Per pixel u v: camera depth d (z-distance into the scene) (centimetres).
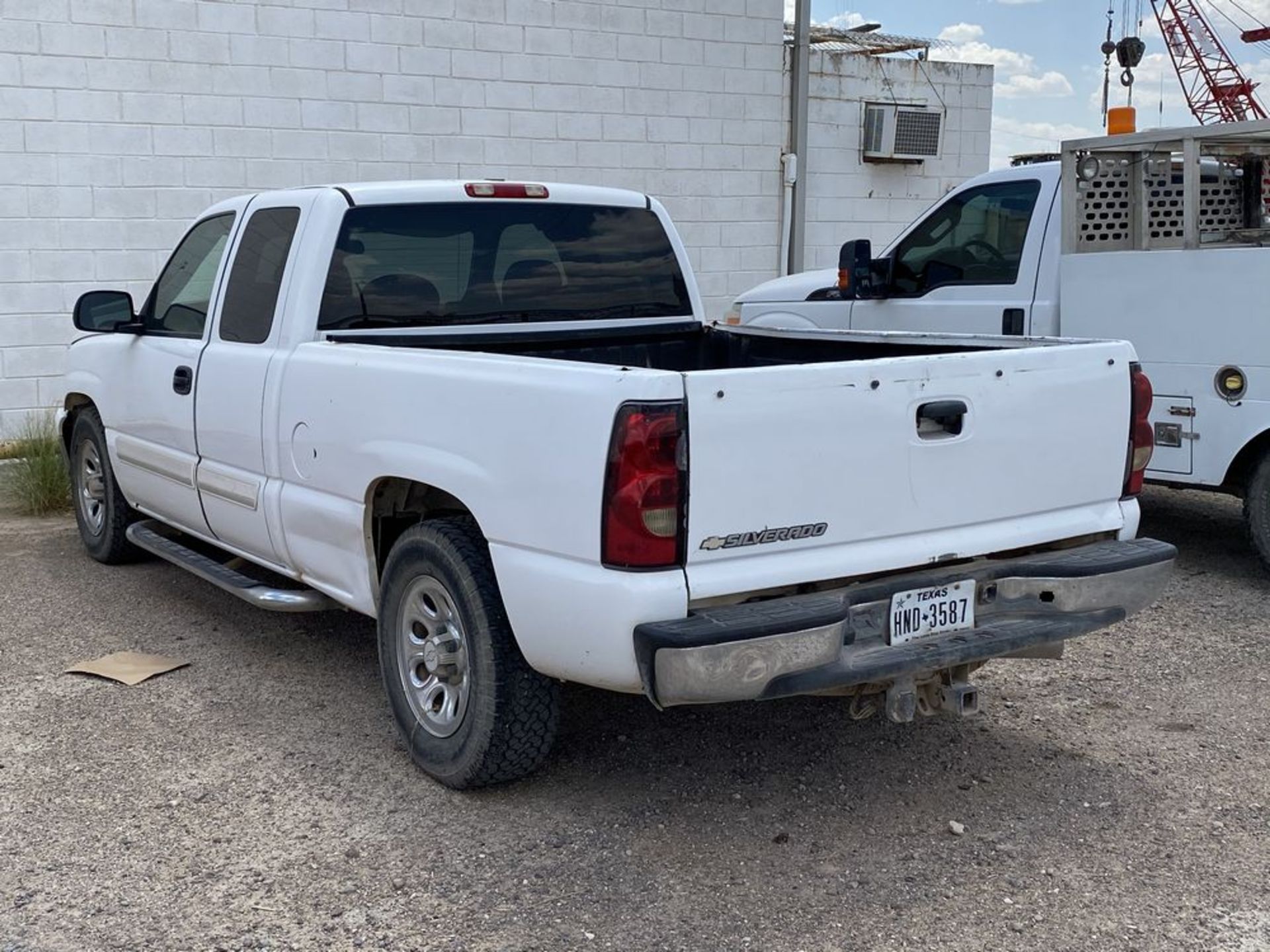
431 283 514
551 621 364
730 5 1224
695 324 588
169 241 1009
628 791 422
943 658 372
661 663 337
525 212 537
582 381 353
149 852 380
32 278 966
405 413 416
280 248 512
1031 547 418
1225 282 630
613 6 1165
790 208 1288
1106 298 684
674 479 339
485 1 1105
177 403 569
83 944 331
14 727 475
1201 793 423
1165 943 331
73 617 612
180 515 593
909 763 446
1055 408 411
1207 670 540
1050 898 354
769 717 489
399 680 437
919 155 1375
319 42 1045
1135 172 704
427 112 1096
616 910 347
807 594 365
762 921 342
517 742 400
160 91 992
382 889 358
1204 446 650
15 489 853
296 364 476
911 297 818
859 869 370
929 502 385
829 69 1314
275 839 387
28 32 941
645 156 1206
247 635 585
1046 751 457
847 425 365
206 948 329
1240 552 734
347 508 450
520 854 378
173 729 473
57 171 965
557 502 359
